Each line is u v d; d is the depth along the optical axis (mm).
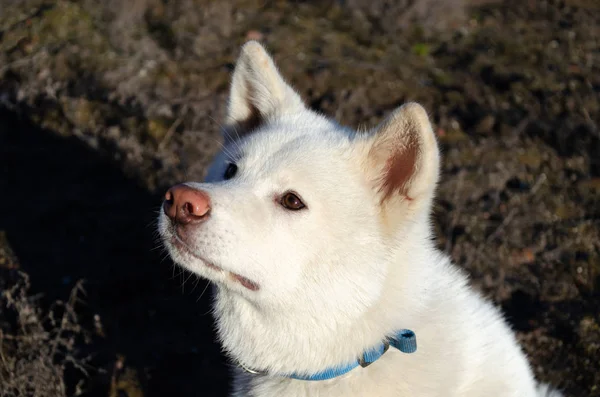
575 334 960
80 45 1440
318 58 1486
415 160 671
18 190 1169
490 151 1262
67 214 1130
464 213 1137
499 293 1019
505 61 1548
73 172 1203
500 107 1381
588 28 1690
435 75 1476
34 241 1083
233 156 769
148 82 1366
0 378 862
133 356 940
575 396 913
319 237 691
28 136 1262
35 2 1546
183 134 1228
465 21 1702
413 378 711
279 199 700
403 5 1635
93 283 1019
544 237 1104
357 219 696
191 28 1537
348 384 713
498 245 1086
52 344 899
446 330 733
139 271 1050
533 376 869
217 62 1441
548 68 1526
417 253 711
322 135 744
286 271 688
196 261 687
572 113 1368
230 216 676
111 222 1114
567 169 1241
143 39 1465
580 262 1069
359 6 1661
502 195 1189
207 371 933
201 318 999
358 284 692
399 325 708
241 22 1597
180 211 673
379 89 1410
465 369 732
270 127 780
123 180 1187
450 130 1313
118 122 1262
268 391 739
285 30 1570
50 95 1305
